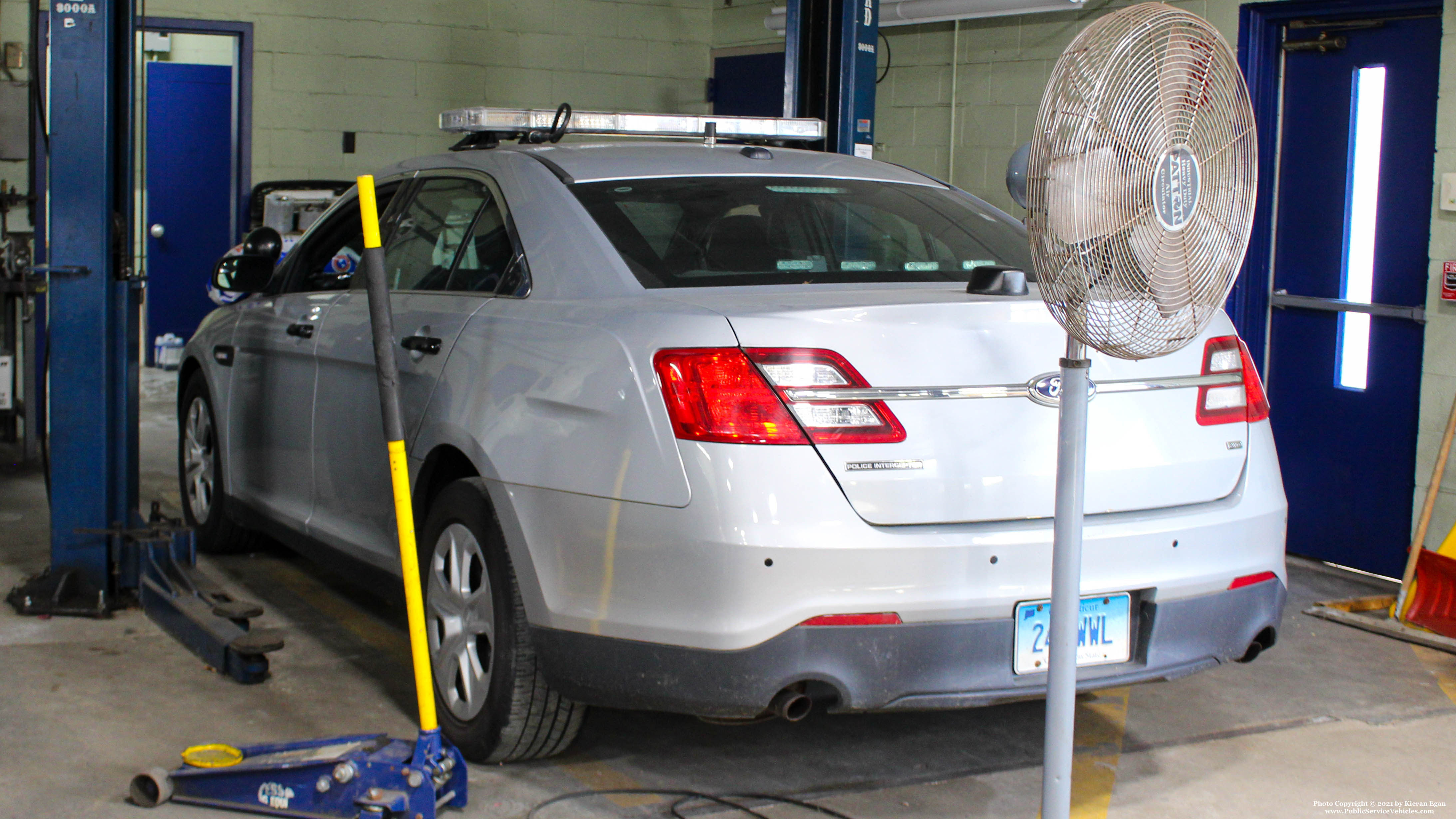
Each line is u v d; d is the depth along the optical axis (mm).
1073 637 2230
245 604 3617
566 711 2789
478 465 2814
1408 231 4805
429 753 2582
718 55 10680
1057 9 6594
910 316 2434
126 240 4027
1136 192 2117
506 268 3059
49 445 4148
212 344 4523
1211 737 3248
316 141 9820
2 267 6223
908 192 3418
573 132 3561
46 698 3248
